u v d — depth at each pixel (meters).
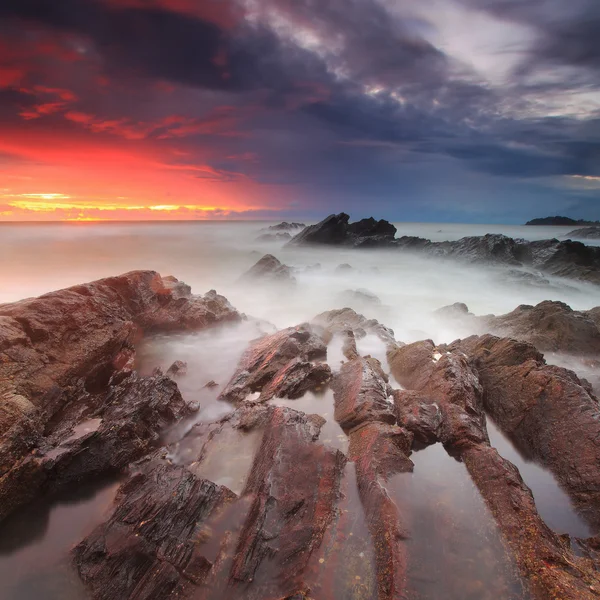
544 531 1.71
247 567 1.53
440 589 1.47
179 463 2.26
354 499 1.91
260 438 2.36
